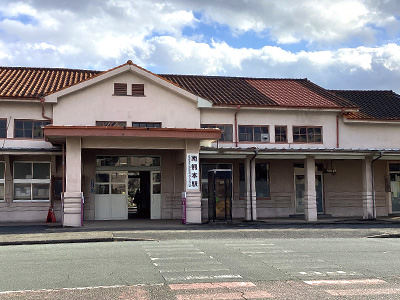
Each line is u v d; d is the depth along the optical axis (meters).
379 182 25.02
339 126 24.33
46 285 7.84
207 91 24.44
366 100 27.91
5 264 9.77
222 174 20.05
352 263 10.10
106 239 14.20
